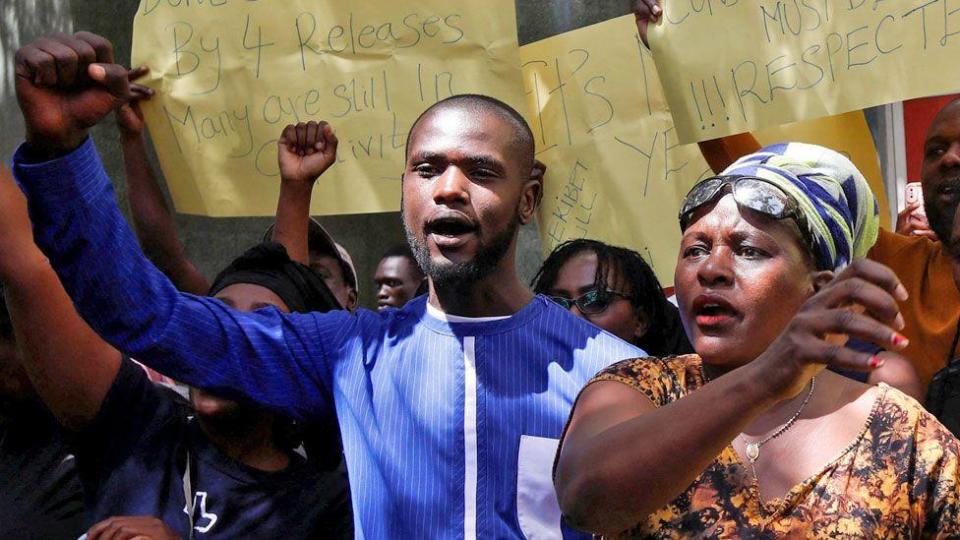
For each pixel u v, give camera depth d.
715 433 1.57
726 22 3.43
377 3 3.60
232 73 3.62
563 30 4.68
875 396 1.79
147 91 3.62
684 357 1.90
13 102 5.14
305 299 2.80
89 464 2.53
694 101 3.45
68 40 2.19
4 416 2.76
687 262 1.84
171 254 3.56
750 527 1.71
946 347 3.18
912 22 3.25
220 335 2.44
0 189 2.38
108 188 2.33
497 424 2.37
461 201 2.38
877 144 5.37
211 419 2.53
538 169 2.62
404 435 2.38
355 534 2.38
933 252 3.29
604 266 3.34
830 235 1.83
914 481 1.73
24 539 2.66
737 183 1.82
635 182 3.67
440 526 2.32
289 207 3.29
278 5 3.62
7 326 2.74
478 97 2.52
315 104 3.60
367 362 2.47
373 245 5.79
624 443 1.63
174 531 2.26
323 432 2.66
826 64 3.33
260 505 2.52
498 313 2.46
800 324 1.52
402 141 3.56
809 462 1.75
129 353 2.38
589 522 1.68
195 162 3.61
